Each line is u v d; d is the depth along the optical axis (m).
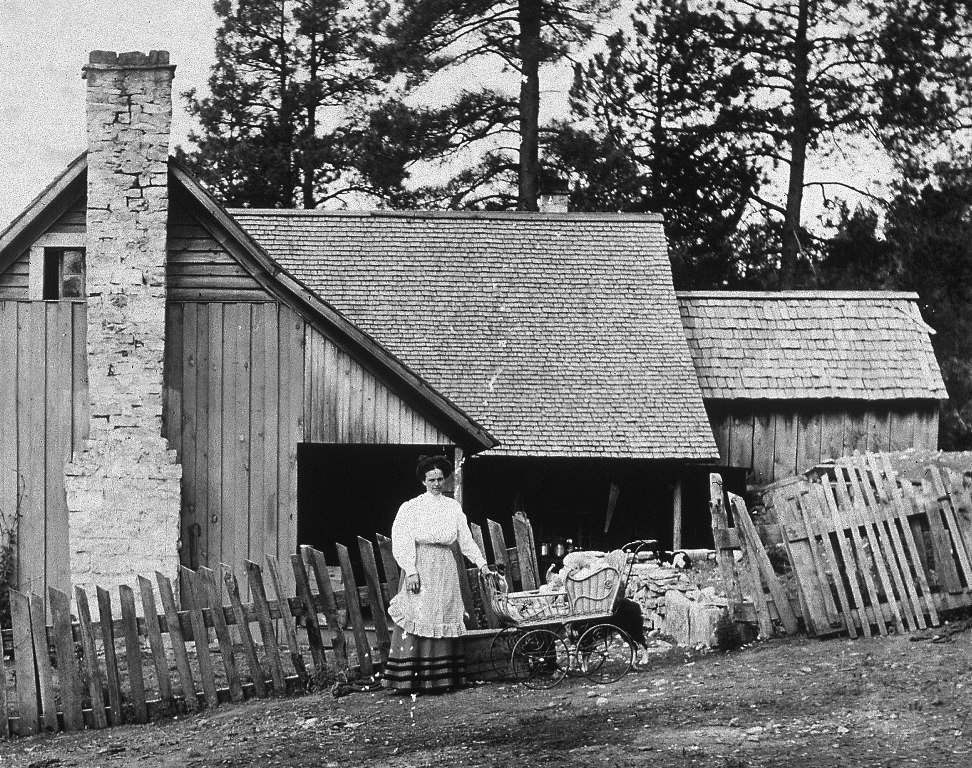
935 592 12.71
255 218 27.67
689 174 37.28
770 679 11.11
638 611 12.71
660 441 23.88
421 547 12.02
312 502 25.16
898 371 26.66
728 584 13.30
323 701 12.01
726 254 37.62
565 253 27.56
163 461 17.25
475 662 12.36
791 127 36.66
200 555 17.66
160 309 17.34
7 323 17.50
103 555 17.05
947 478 12.85
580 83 37.09
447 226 27.78
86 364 17.53
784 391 26.11
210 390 17.83
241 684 12.45
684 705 10.45
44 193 17.33
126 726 11.87
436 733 10.26
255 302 17.95
